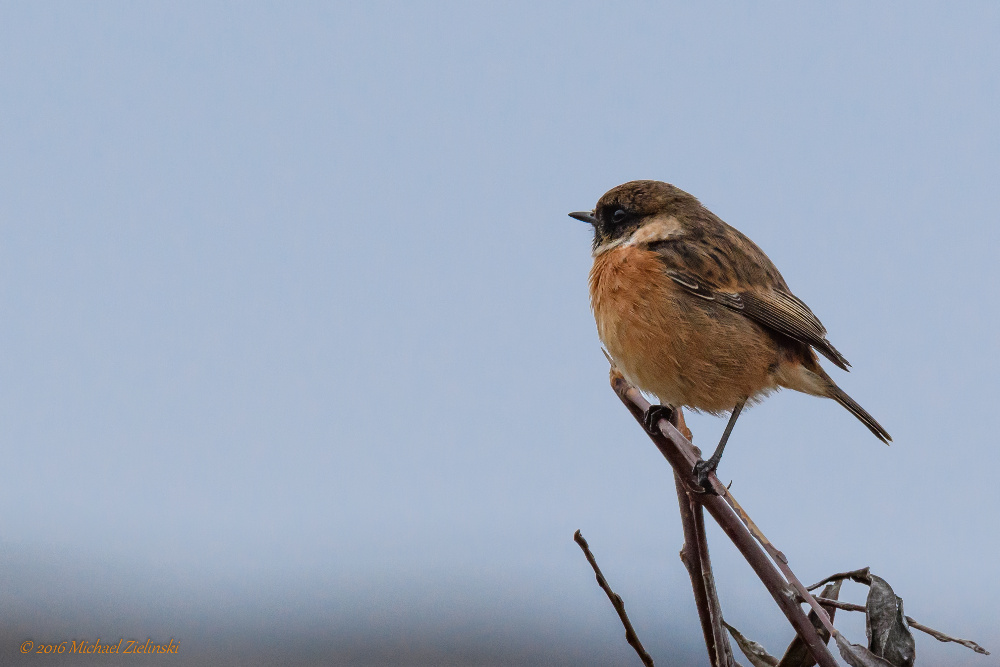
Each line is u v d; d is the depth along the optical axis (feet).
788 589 15.25
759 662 19.42
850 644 14.35
